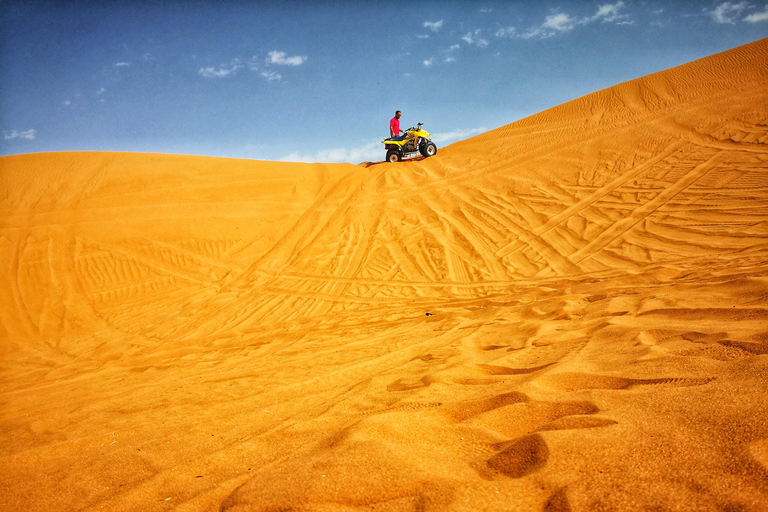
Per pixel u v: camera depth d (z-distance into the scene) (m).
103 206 14.59
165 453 3.26
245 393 4.82
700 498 1.75
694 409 2.45
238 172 17.05
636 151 14.20
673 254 9.59
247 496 2.21
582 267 10.15
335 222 14.72
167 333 10.32
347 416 3.43
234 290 12.21
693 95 16.41
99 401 5.48
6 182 15.11
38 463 3.47
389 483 2.14
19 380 8.33
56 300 11.88
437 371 4.23
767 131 13.02
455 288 10.56
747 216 10.04
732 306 4.70
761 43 17.92
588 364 3.66
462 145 19.23
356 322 9.20
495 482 2.10
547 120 18.80
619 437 2.28
